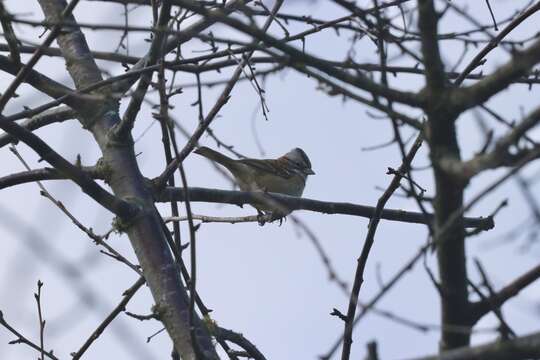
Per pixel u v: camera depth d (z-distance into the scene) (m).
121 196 10.72
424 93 6.98
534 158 6.18
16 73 10.52
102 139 11.18
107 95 9.19
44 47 8.81
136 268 10.42
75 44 11.90
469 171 6.53
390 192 10.31
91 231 10.35
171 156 11.17
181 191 11.26
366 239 10.56
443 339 7.07
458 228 6.88
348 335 9.73
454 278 6.97
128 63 11.38
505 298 6.96
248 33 7.25
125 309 10.66
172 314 9.92
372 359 6.51
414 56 7.14
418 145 9.80
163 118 8.23
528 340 6.36
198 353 8.52
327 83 7.13
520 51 6.72
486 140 6.55
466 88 6.88
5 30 9.91
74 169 9.90
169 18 9.03
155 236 10.46
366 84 7.12
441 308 7.12
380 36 7.35
